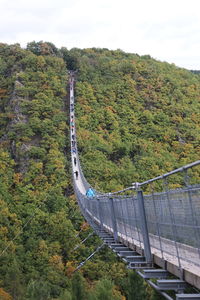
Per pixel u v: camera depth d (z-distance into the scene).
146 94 91.56
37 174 60.47
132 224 11.64
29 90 85.56
